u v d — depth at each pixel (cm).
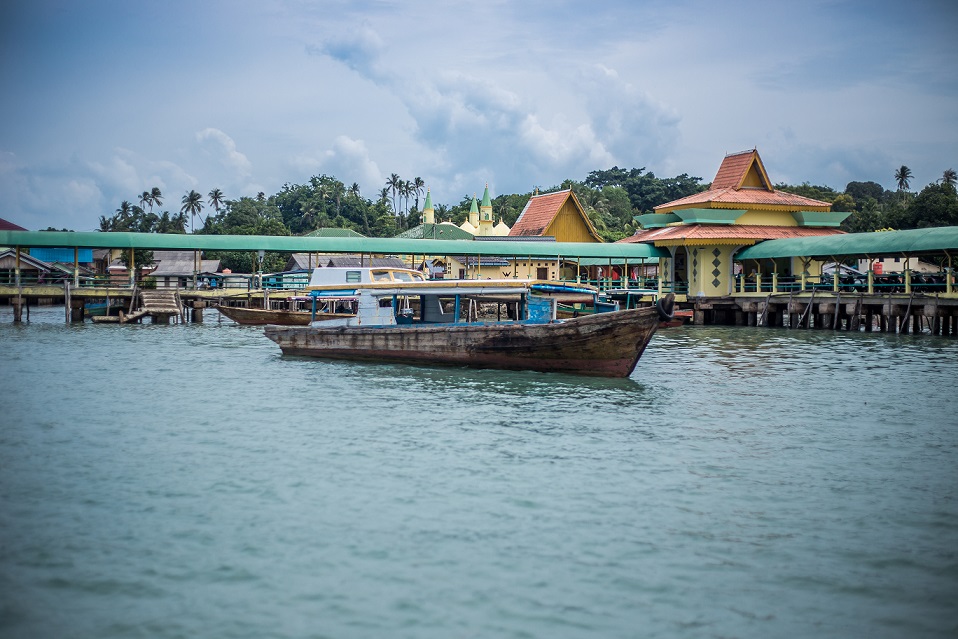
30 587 1106
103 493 1473
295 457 1709
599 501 1449
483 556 1208
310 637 987
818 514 1404
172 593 1091
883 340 4309
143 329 4950
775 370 3066
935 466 1700
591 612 1051
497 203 12938
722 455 1769
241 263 10125
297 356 3381
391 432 1942
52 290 5328
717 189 6594
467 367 2973
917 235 4666
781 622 1038
